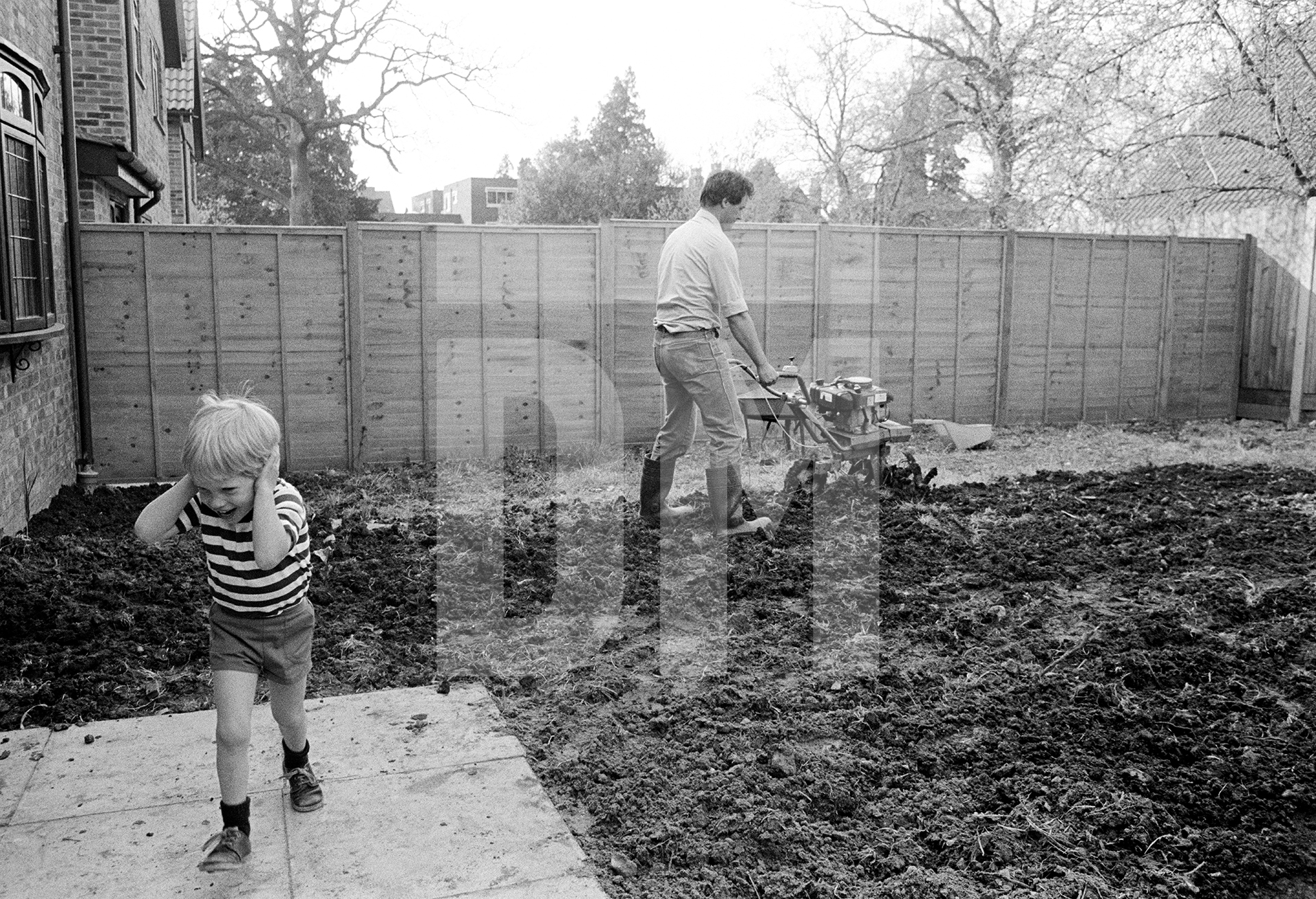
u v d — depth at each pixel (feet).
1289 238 43.62
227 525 9.49
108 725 12.96
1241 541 22.63
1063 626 17.20
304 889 9.39
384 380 32.12
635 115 201.67
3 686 13.98
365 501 26.63
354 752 12.31
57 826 10.46
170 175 61.67
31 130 22.26
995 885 9.81
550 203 160.56
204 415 9.09
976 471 31.48
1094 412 43.11
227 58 101.96
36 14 25.04
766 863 10.13
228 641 9.83
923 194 97.55
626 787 11.51
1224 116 48.57
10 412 21.71
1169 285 43.21
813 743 12.87
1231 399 45.65
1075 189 51.98
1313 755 12.64
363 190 152.25
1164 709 13.92
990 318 40.63
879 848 10.44
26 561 18.85
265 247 30.63
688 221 21.04
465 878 9.63
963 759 12.40
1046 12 53.42
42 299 23.31
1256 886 10.09
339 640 16.15
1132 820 10.94
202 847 10.08
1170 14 45.50
